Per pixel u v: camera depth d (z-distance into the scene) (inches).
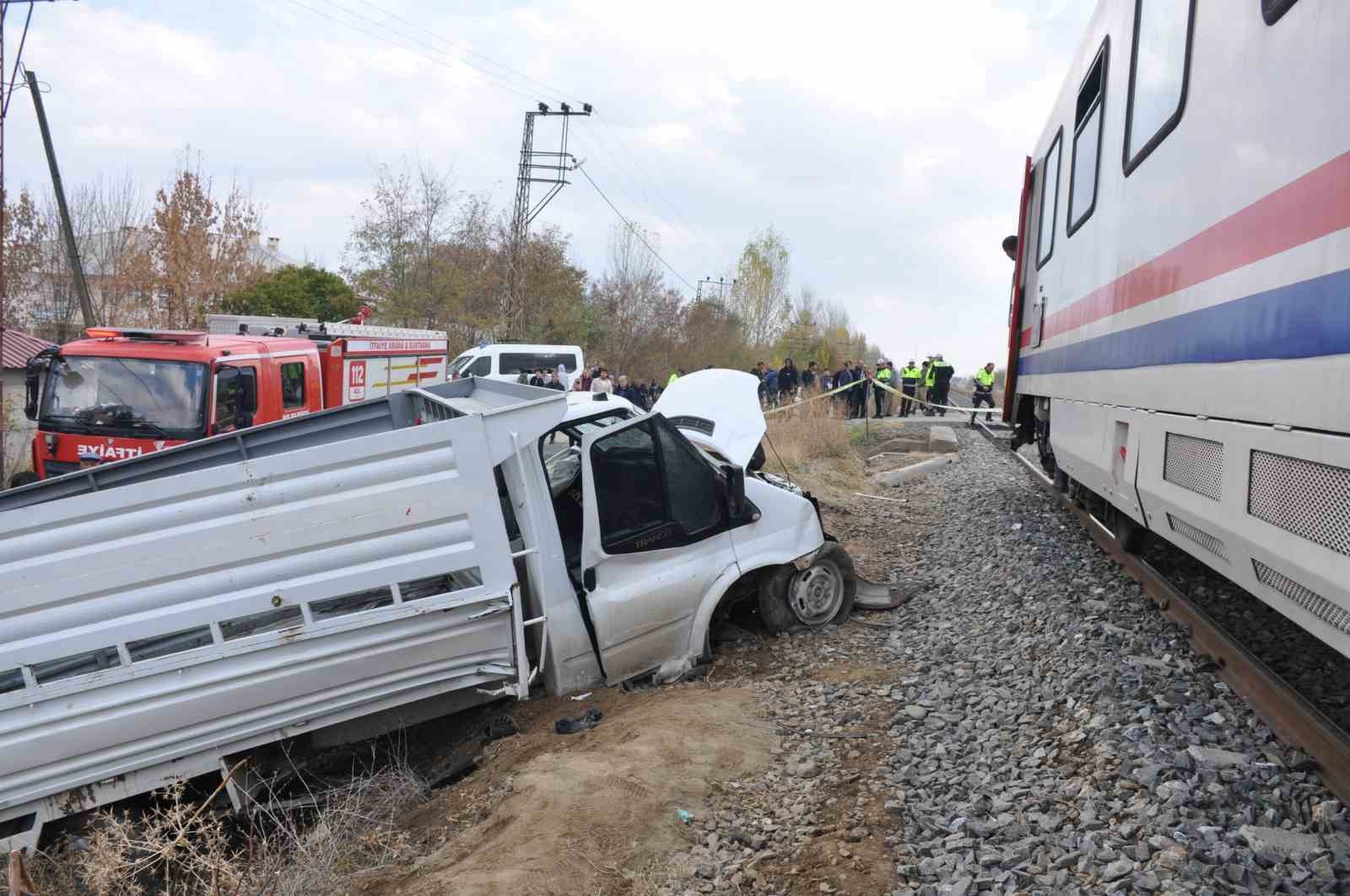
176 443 444.1
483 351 962.7
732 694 232.4
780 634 280.1
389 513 191.0
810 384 1116.5
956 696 219.1
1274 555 143.4
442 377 802.8
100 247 1194.6
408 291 1461.6
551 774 186.7
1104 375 268.1
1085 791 160.4
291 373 518.9
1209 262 176.2
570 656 240.2
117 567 178.5
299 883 165.9
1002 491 501.0
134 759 187.5
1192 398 183.8
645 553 247.9
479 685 211.9
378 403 270.7
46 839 189.0
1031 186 470.6
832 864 150.8
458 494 194.5
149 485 177.9
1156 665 211.5
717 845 162.2
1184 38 200.5
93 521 176.9
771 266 2193.7
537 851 157.2
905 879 145.3
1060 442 354.0
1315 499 131.3
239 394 467.5
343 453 187.0
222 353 461.7
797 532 277.6
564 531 264.1
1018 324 479.8
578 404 277.9
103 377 451.5
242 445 253.4
